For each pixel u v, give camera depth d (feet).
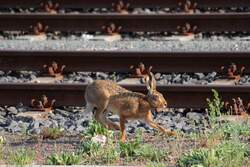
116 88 39.09
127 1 61.11
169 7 60.49
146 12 61.72
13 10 63.26
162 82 48.85
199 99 45.57
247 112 44.32
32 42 55.67
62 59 50.65
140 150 35.40
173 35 56.95
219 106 42.57
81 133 39.96
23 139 39.45
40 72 50.98
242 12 60.39
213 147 35.37
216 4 59.98
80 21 58.03
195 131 40.06
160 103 37.91
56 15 57.77
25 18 58.18
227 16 56.03
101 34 57.82
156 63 49.70
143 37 57.82
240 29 56.13
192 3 60.39
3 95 47.16
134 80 49.03
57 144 38.19
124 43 54.85
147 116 38.34
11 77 51.08
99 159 34.99
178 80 49.21
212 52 49.08
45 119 44.42
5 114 46.11
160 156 34.94
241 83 47.91
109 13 59.88
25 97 47.06
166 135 38.88
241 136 38.52
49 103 46.55
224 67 49.21
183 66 49.52
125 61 50.03
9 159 34.96
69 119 44.14
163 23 57.00
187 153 34.73
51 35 58.39
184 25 56.90
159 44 54.29
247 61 49.03
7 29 58.34
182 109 45.83
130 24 57.52
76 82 49.26
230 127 38.55
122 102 38.09
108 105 38.63
